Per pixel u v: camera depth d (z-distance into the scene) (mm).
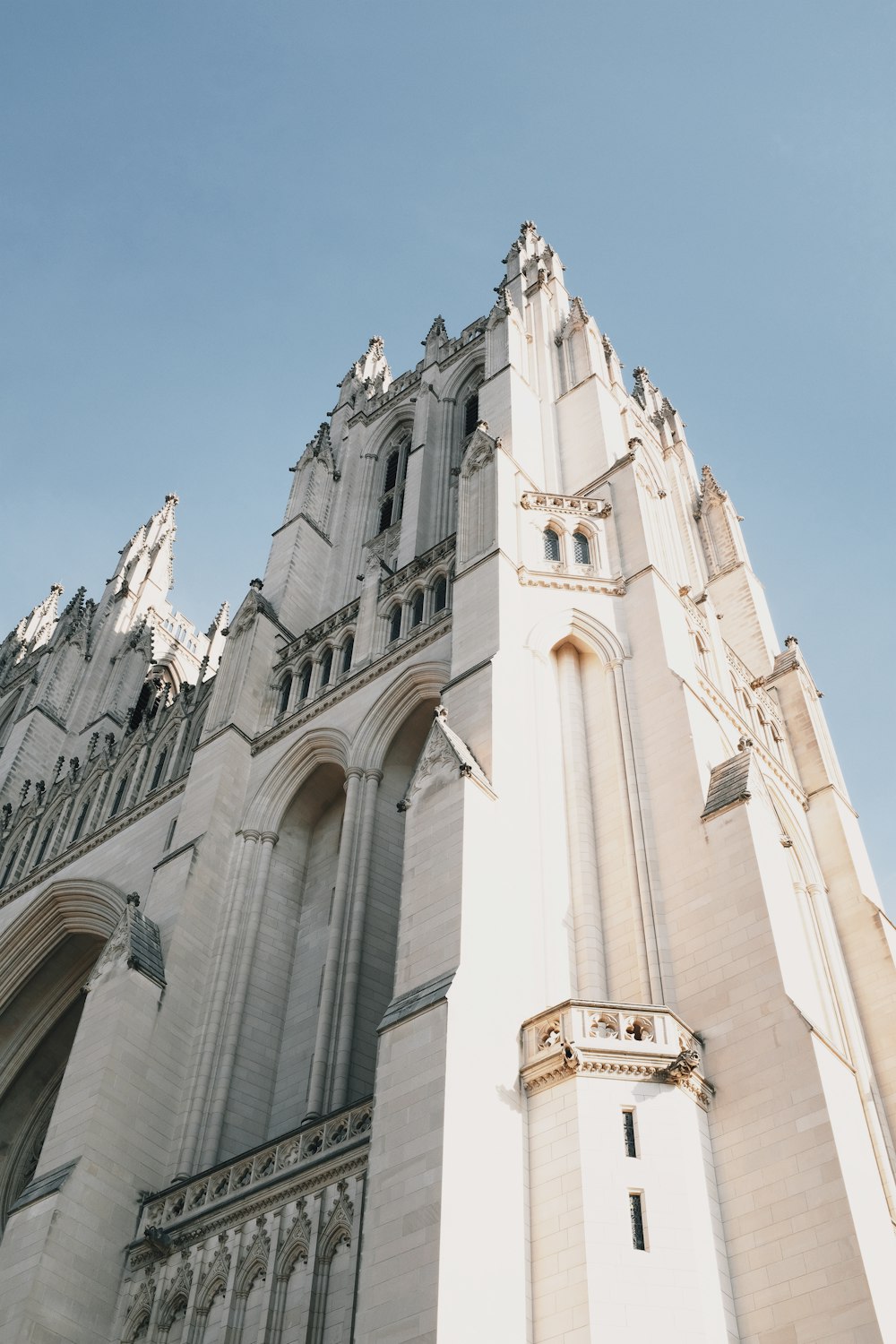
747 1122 23828
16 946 47781
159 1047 34000
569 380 52531
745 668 46594
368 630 44156
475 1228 21312
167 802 46906
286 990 37125
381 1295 20734
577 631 36469
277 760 42469
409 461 58656
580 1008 25234
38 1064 48281
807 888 41031
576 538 40000
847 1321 20500
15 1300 27406
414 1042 23766
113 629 76125
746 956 26344
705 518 60500
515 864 28625
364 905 34938
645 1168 22734
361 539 58594
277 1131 33219
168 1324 27172
